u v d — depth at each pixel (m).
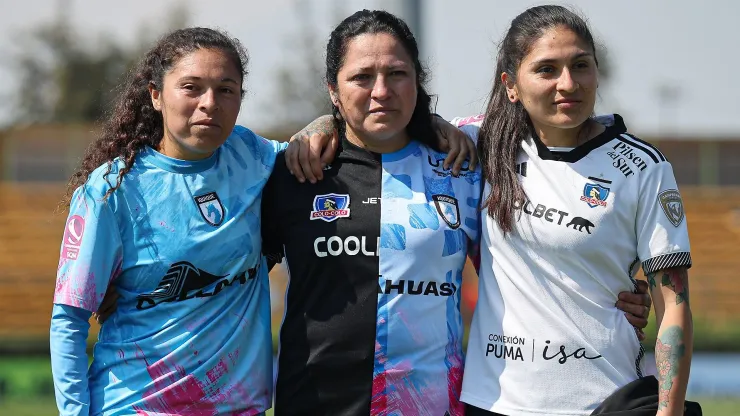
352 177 5.40
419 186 5.39
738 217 27.06
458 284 5.41
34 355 20.27
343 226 5.27
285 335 5.36
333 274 5.25
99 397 5.09
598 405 5.04
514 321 5.18
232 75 5.08
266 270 5.63
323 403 5.19
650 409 4.98
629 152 5.18
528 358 5.10
